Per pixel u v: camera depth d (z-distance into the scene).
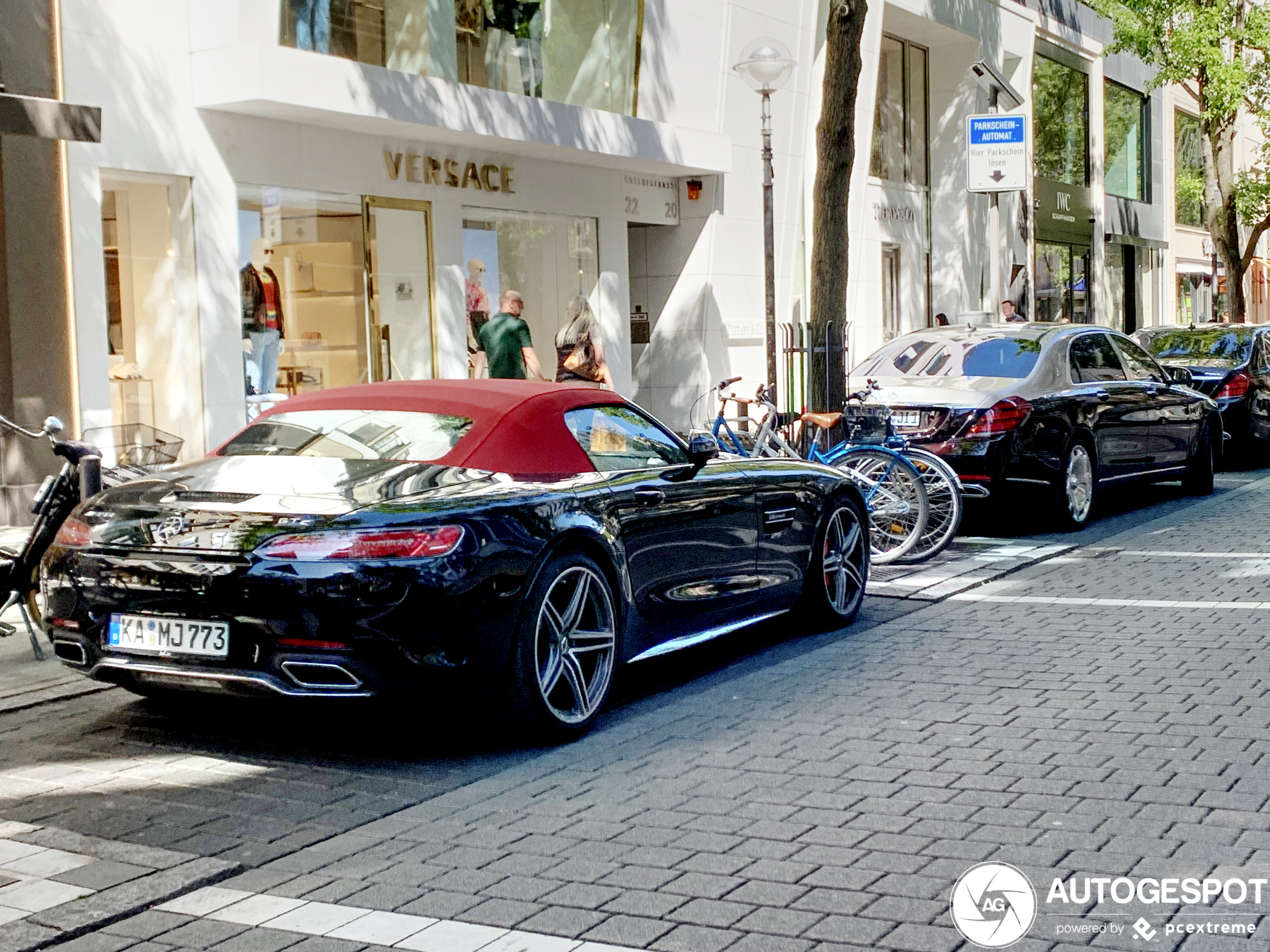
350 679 5.08
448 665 5.14
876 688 6.41
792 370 13.23
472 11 15.46
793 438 11.32
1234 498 14.26
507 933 3.70
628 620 6.03
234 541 5.12
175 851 4.38
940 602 8.70
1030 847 4.25
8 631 7.19
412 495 5.34
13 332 11.60
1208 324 19.19
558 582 5.58
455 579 5.12
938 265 28.62
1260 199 29.52
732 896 3.92
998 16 29.09
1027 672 6.62
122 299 12.38
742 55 13.68
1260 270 53.75
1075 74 35.47
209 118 12.95
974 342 12.30
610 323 18.61
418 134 14.88
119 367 12.37
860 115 24.27
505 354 14.27
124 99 12.19
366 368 14.78
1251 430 17.48
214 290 13.01
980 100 28.11
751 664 7.03
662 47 18.69
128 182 12.42
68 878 4.12
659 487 6.32
